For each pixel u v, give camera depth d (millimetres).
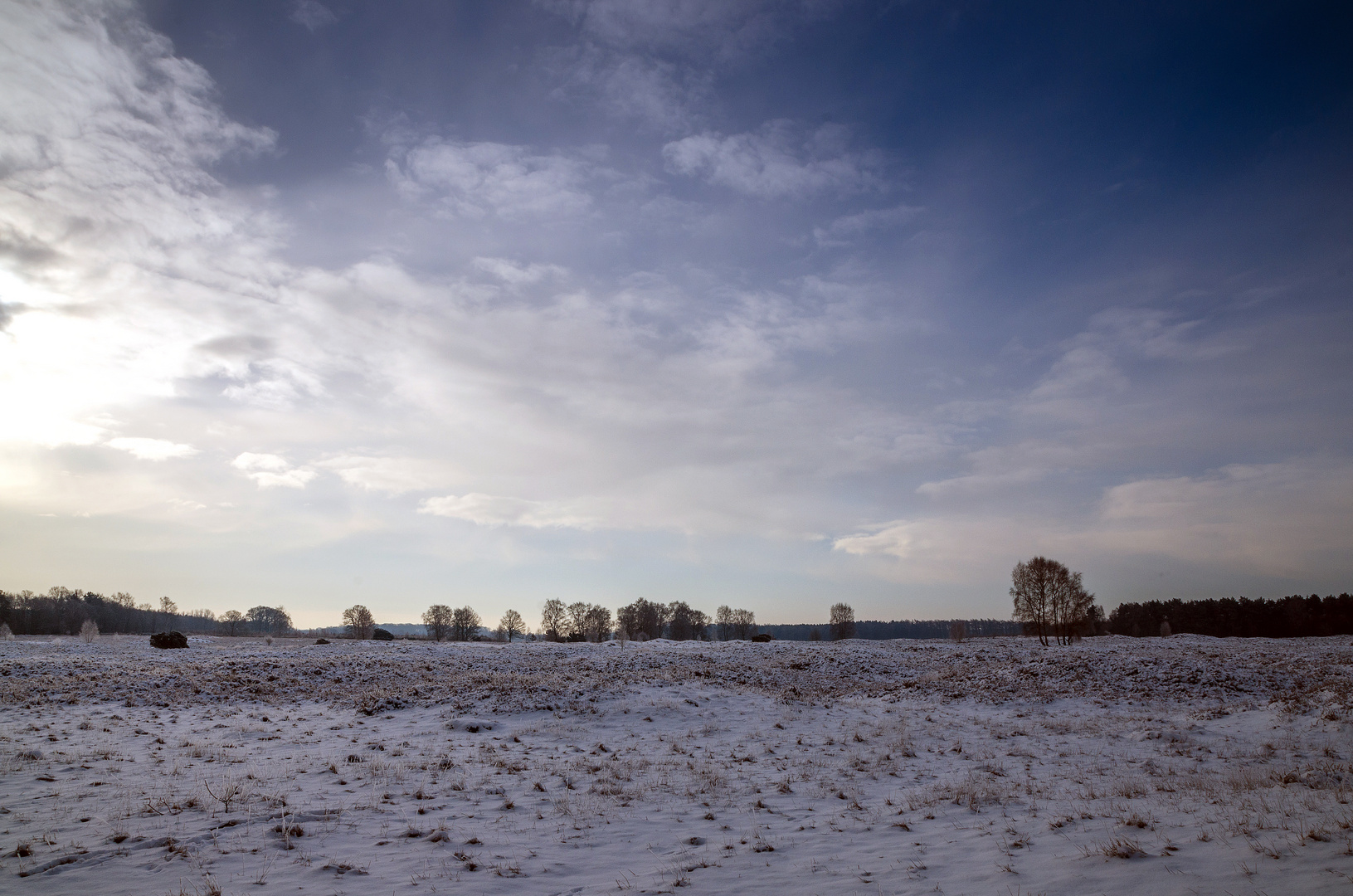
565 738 20047
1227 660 32719
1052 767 16109
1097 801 12531
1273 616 110312
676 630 116375
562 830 11344
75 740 17672
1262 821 10234
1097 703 25922
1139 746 18266
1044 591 61688
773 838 10992
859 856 9969
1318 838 9094
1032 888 8312
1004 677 31688
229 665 35188
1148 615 120125
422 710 23344
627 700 25312
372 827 11070
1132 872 8555
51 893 8086
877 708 26422
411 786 13961
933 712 25531
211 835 10281
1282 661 31812
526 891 8609
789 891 8555
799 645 60750
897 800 13398
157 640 53438
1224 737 18641
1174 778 14164
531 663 38781
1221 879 8070
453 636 98938
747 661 41594
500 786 14164
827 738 20312
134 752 16469
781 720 23484
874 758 17484
